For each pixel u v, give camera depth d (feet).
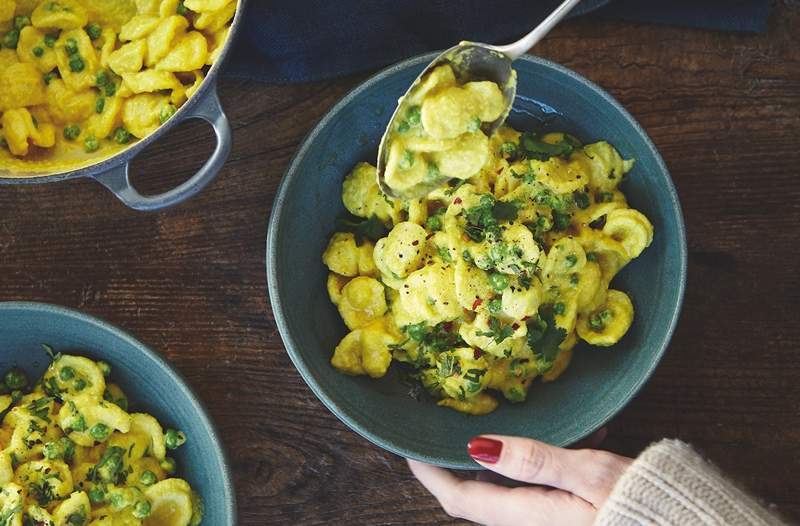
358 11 2.29
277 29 2.29
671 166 2.39
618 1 2.35
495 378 2.23
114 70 2.23
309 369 2.14
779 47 2.39
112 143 2.28
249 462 2.36
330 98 2.37
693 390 2.38
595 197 2.24
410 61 2.13
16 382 2.23
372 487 2.37
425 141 1.97
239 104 2.36
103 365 2.21
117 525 2.16
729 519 1.79
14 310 2.12
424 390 2.27
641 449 2.38
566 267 2.15
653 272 2.22
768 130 2.39
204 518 2.23
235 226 2.36
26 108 2.23
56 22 2.23
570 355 2.27
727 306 2.39
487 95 1.95
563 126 2.27
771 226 2.39
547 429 2.22
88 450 2.20
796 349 2.38
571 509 2.04
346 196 2.26
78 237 2.35
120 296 2.35
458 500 2.15
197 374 2.36
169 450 2.24
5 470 2.11
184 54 2.19
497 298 2.14
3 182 2.10
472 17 2.33
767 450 2.37
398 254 2.17
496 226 2.13
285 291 2.17
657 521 1.81
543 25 1.94
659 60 2.38
